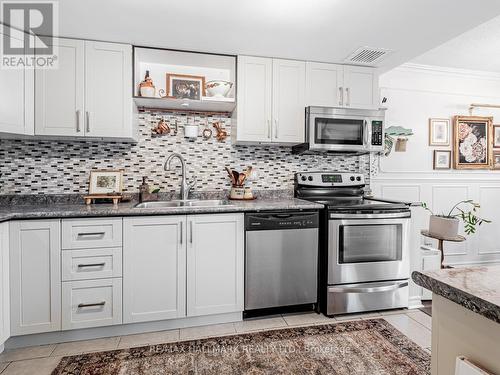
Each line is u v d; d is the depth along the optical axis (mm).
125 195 2602
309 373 1665
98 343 1967
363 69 2824
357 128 2764
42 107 2182
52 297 1916
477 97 3682
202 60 2627
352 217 2352
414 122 3488
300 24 2064
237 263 2215
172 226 2094
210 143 2830
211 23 2049
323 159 3160
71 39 2229
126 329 2084
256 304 2256
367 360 1784
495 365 584
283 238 2301
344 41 2322
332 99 2748
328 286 2350
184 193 2646
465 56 3160
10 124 2002
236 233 2211
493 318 536
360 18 1988
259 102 2600
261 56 2596
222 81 2580
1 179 2371
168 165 2580
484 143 3680
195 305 2145
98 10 1882
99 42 2277
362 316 2383
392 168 3416
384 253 2453
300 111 2686
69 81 2223
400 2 1809
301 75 2684
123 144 2627
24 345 1926
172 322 2162
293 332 2111
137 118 2617
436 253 2734
